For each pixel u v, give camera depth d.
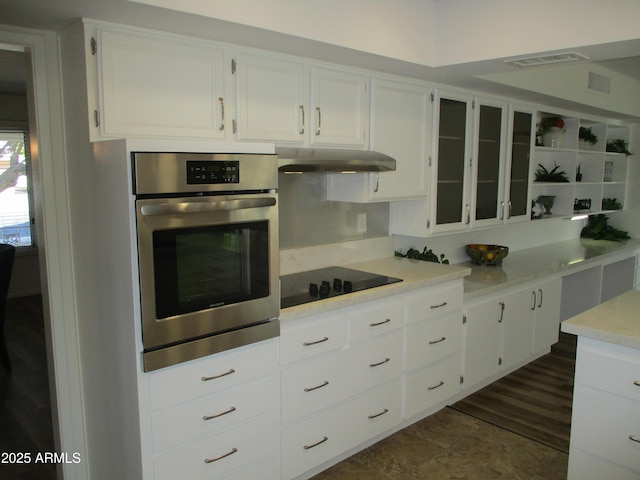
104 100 1.94
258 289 2.16
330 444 2.61
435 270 3.24
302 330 2.39
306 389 2.45
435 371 3.19
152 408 1.91
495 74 3.24
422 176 3.33
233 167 2.01
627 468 2.07
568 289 5.25
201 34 2.11
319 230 3.25
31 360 4.41
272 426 2.32
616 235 5.89
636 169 5.98
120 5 1.75
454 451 2.88
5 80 5.05
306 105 2.61
